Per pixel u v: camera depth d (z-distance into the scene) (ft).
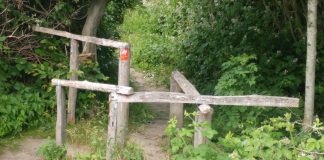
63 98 17.13
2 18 21.29
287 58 25.52
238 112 18.39
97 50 26.76
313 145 11.29
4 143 18.97
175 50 38.63
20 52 21.54
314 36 17.34
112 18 28.81
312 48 17.40
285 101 14.23
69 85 16.57
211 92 26.94
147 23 51.08
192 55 32.45
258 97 14.25
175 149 12.62
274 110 18.84
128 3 29.32
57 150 16.63
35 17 22.56
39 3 22.21
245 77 19.81
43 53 21.89
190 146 12.84
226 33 29.84
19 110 20.06
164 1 52.13
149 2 54.85
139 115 23.47
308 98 17.57
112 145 15.23
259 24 28.35
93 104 22.12
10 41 21.43
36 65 21.48
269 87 23.04
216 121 19.33
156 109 25.63
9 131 19.65
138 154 15.80
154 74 35.60
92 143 16.28
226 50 28.35
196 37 32.76
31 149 18.53
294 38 26.25
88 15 22.89
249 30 28.19
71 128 20.24
